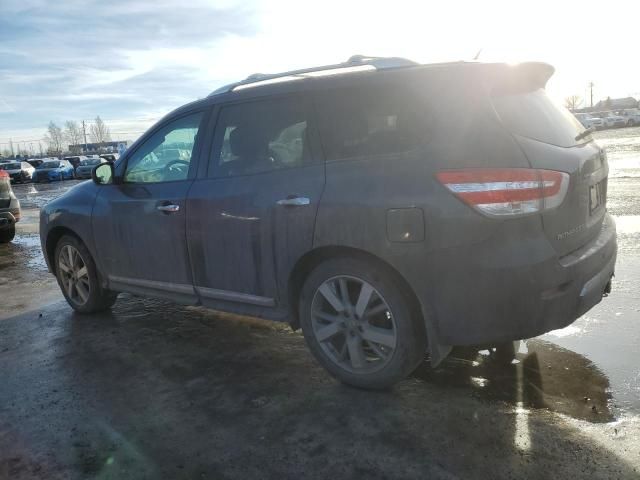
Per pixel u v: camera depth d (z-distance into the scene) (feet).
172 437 9.43
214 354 12.97
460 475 8.00
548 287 8.85
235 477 8.28
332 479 8.11
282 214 10.67
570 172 9.20
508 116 9.25
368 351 10.81
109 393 11.21
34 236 34.06
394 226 9.35
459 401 10.07
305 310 11.00
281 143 11.14
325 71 11.31
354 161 10.08
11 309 17.57
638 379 10.57
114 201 14.23
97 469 8.63
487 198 8.70
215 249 11.95
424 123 9.51
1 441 9.59
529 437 8.81
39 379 12.05
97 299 15.88
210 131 12.40
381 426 9.39
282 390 10.92
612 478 7.75
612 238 10.81
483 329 9.10
